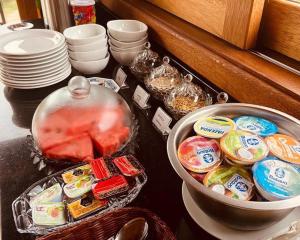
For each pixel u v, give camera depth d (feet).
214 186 2.06
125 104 3.56
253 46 3.47
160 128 3.46
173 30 4.21
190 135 2.54
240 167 2.19
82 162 3.01
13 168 3.04
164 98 3.84
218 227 2.27
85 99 3.31
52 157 3.05
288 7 3.08
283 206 1.81
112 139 3.11
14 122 3.70
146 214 2.39
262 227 2.14
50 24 5.54
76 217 2.45
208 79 3.72
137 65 4.43
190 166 2.17
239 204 1.83
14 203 2.61
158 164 3.08
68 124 3.12
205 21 3.93
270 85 2.90
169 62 4.35
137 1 5.33
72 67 4.91
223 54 3.41
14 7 10.78
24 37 4.64
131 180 2.80
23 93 4.27
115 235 2.39
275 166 2.12
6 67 4.01
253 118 2.56
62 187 2.72
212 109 2.61
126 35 4.37
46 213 2.49
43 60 4.00
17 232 2.43
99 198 2.57
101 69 4.65
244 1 3.22
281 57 3.31
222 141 2.30
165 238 2.25
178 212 2.59
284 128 2.48
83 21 5.29
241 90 3.22
